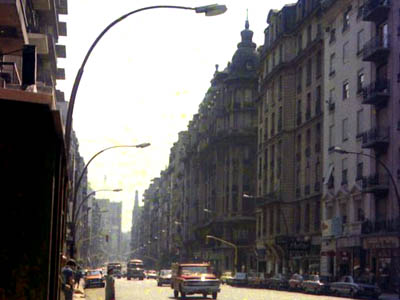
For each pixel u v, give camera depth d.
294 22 70.12
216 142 101.44
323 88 59.66
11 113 3.54
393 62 45.81
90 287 54.78
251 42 98.12
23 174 3.58
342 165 54.00
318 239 59.19
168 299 34.72
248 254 91.94
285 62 69.50
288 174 68.62
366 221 48.03
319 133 60.75
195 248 119.75
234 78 95.94
